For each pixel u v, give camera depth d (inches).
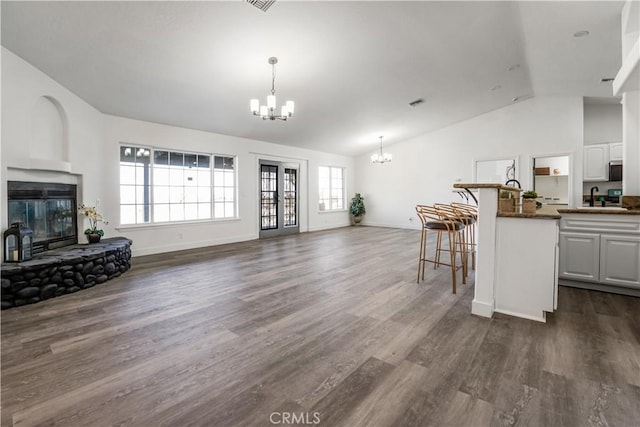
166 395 62.5
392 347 81.7
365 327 93.9
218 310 107.6
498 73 199.6
